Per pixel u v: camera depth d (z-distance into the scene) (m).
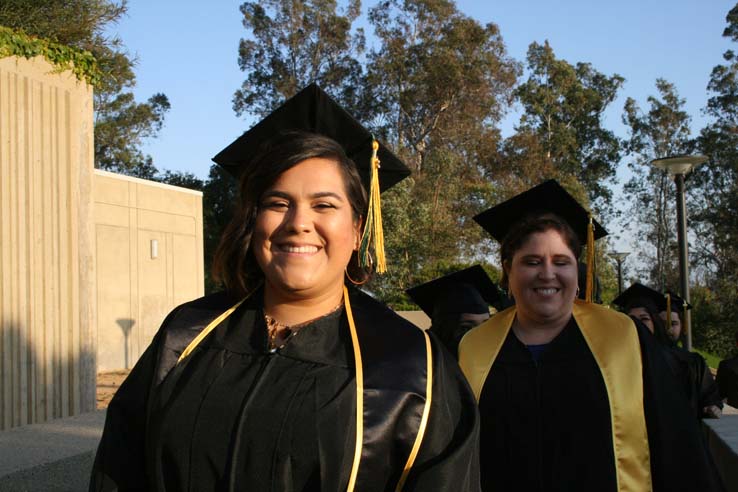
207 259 35.00
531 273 3.08
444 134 38.12
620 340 3.03
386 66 37.22
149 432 2.00
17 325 7.89
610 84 48.34
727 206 44.19
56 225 8.56
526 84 46.97
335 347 2.02
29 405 7.99
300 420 1.86
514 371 3.08
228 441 1.88
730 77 44.41
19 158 8.02
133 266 17.98
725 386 6.77
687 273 11.76
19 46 7.97
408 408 1.89
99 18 9.31
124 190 17.77
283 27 37.50
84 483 6.13
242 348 2.07
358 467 1.83
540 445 2.94
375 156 2.51
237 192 2.29
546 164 40.03
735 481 3.38
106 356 17.06
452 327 5.19
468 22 37.53
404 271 27.70
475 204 35.44
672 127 47.31
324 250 2.05
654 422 2.91
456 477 1.86
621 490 2.82
